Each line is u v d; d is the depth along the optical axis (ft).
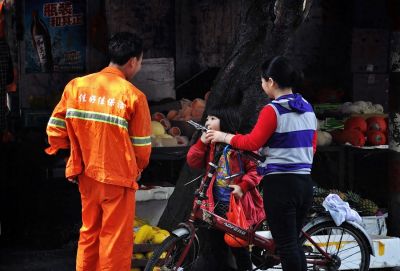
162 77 32.91
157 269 17.37
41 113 31.63
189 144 26.48
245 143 15.92
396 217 22.12
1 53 25.77
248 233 17.52
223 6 35.60
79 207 27.32
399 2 21.44
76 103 15.87
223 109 17.61
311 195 16.38
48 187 27.17
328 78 36.81
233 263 19.74
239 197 17.22
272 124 15.79
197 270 19.90
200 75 34.55
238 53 20.79
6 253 23.62
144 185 24.13
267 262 18.15
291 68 16.16
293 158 15.93
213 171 17.38
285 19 19.88
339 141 28.35
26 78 34.30
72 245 24.63
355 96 36.47
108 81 15.84
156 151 25.79
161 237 19.60
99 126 15.67
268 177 16.12
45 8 34.22
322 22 36.52
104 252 15.99
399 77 21.75
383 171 28.22
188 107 30.09
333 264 18.34
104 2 34.53
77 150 16.06
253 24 20.47
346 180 27.45
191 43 35.70
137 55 16.25
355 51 36.47
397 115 21.86
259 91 20.74
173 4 35.27
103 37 34.60
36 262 22.52
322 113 31.99
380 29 36.68
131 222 16.12
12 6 34.42
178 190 21.67
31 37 34.24
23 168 28.02
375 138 28.35
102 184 15.81
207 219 17.37
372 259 20.39
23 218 27.12
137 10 34.86
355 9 36.35
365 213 23.98
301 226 16.78
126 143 15.67
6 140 29.71
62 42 34.50
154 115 29.68
